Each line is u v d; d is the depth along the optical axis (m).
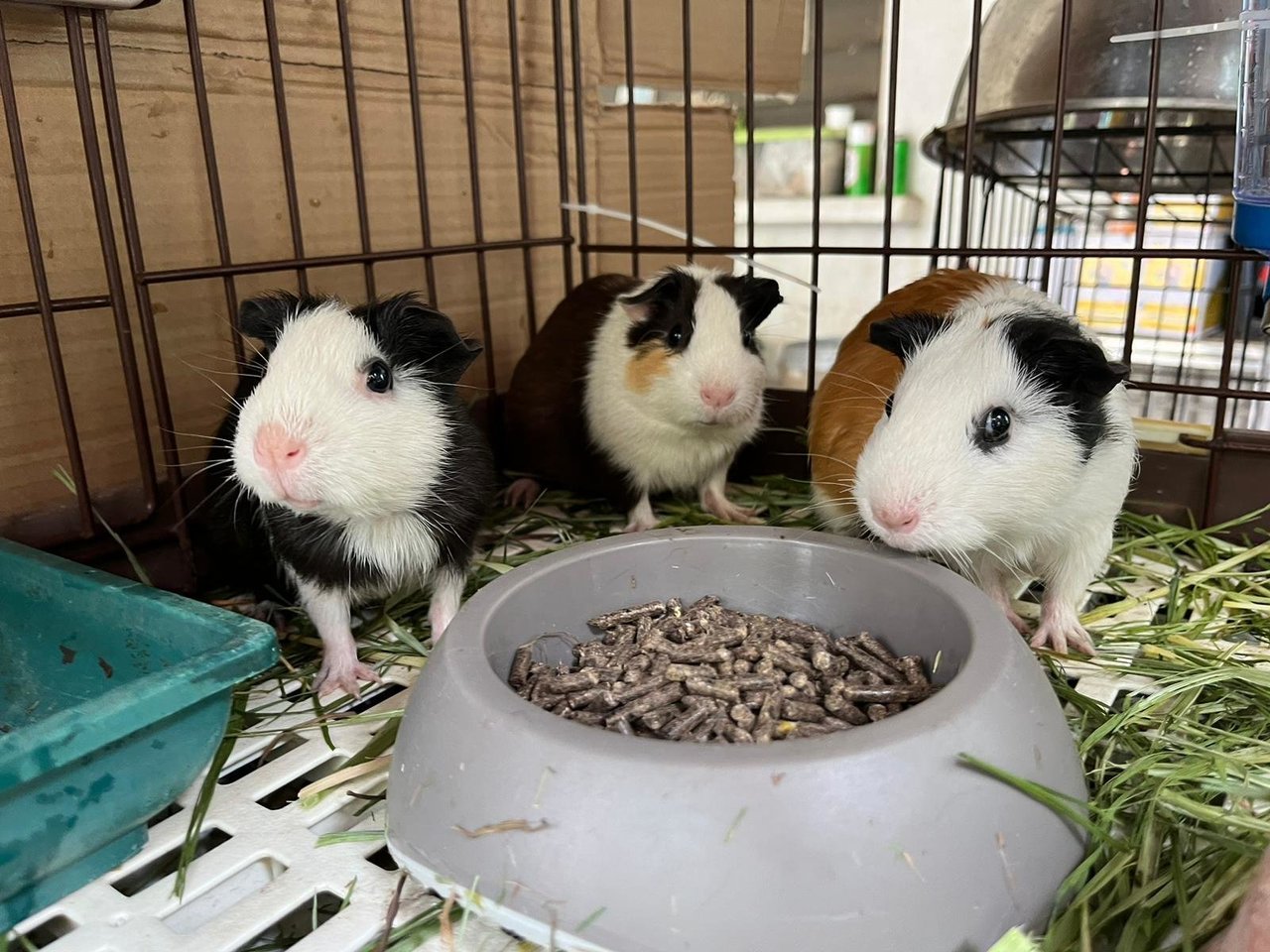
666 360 0.34
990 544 0.26
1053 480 0.23
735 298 0.35
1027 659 0.18
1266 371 0.47
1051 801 0.16
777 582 0.24
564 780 0.15
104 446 0.30
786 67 0.56
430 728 0.17
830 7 0.77
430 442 0.24
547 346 0.39
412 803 0.17
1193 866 0.17
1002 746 0.16
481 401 0.41
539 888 0.15
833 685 0.20
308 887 0.18
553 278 0.46
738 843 0.14
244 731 0.23
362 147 0.36
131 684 0.17
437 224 0.39
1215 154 0.49
